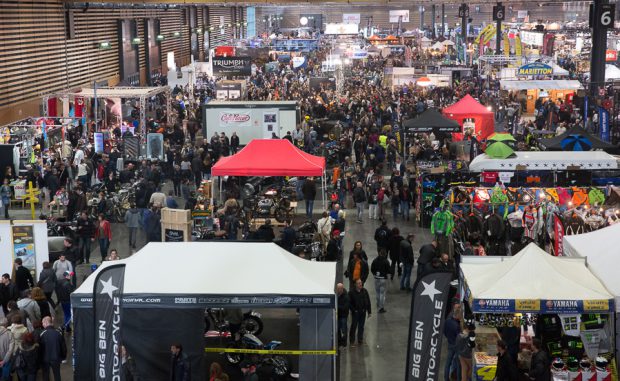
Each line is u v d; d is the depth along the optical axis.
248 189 28.39
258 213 26.38
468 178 25.41
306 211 27.80
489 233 21.19
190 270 13.82
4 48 40.38
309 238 22.34
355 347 16.64
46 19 46.28
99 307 12.07
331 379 13.68
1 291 16.86
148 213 22.66
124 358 13.27
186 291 13.27
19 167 30.77
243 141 39.22
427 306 12.36
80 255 22.20
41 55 45.44
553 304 13.23
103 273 12.01
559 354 14.09
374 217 27.42
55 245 21.44
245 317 16.50
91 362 13.54
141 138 36.19
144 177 29.09
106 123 41.06
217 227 23.64
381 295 18.50
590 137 28.80
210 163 30.70
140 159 33.22
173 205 24.50
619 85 46.78
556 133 36.03
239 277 13.59
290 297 13.19
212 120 39.12
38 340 14.40
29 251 19.28
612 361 13.77
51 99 39.38
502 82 46.59
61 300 17.23
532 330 15.02
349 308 16.55
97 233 22.42
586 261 14.63
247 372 13.58
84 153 33.50
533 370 13.32
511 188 22.64
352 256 18.47
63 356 14.62
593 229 20.08
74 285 18.38
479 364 13.73
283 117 38.94
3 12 40.25
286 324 17.55
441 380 15.19
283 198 26.70
